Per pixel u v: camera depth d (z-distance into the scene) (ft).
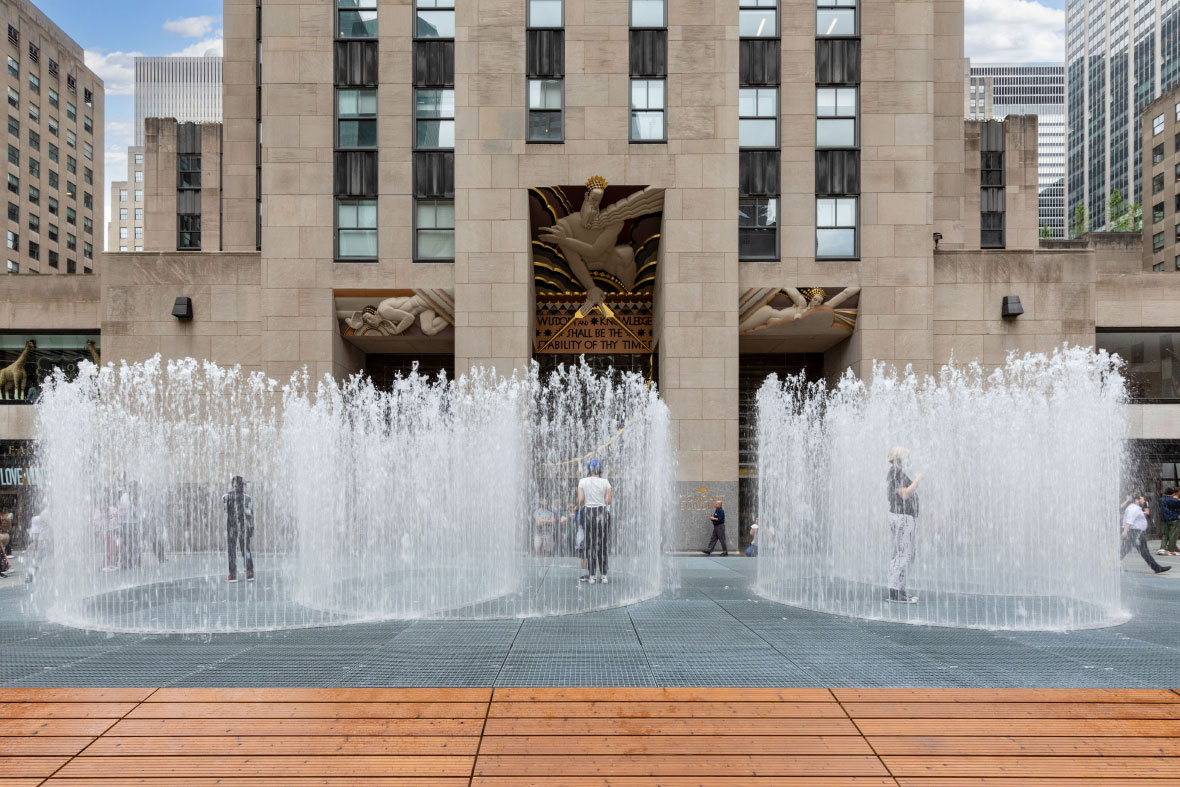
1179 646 26.37
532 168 72.28
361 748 17.54
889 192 73.51
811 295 73.00
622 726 18.67
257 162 92.27
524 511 69.10
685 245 72.08
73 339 83.51
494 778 16.35
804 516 66.39
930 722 18.93
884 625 30.30
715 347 71.56
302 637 28.09
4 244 222.07
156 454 73.05
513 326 71.92
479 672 22.76
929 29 74.08
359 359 82.23
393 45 75.05
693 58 72.59
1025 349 74.23
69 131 257.55
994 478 58.29
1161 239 239.71
